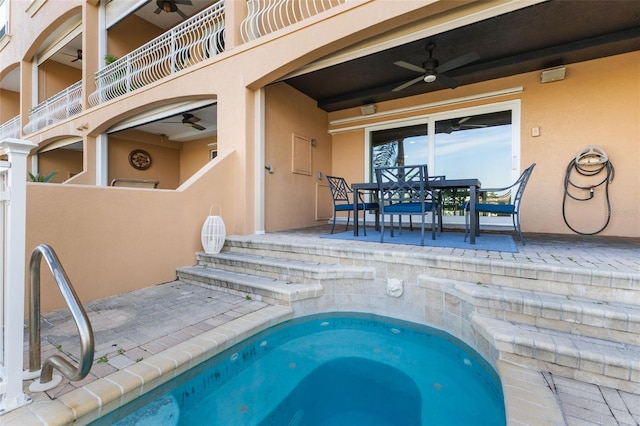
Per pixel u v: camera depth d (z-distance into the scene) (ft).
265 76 13.91
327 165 21.22
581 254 8.86
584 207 14.06
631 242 11.37
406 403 6.13
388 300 9.38
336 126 21.16
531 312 6.62
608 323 5.89
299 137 18.30
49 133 26.35
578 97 14.17
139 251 11.07
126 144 24.81
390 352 8.16
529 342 5.85
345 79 16.76
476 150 16.69
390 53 13.87
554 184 14.65
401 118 18.72
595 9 10.68
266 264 10.78
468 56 11.67
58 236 9.07
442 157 17.61
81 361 4.34
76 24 26.73
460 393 6.44
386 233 14.34
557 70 14.14
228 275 11.15
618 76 13.44
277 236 13.82
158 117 19.33
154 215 11.57
